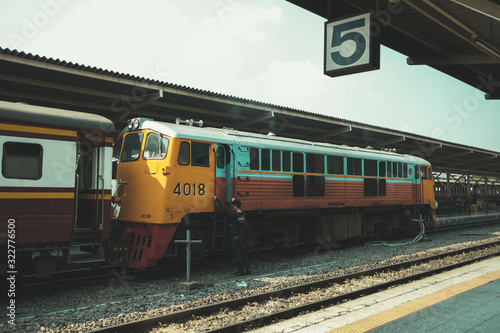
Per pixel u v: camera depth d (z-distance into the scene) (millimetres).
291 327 5660
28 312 6719
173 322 6035
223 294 7809
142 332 5656
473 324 5398
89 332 5227
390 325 5473
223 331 5461
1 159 7027
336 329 5402
